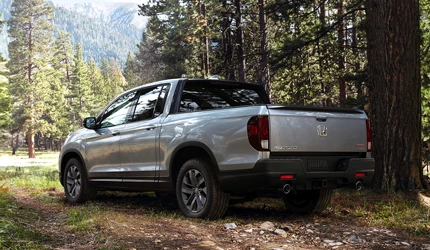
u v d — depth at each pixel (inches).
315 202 260.5
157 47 1704.0
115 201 313.6
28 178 524.7
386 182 319.3
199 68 1214.3
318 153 227.8
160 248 177.5
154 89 274.7
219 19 1095.0
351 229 222.1
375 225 231.1
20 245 168.4
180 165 254.5
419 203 281.7
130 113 285.6
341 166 236.1
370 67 339.0
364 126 246.8
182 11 1253.7
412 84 321.7
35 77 3009.4
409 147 317.4
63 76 4045.3
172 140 247.8
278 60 533.3
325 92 996.6
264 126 210.4
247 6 1070.4
